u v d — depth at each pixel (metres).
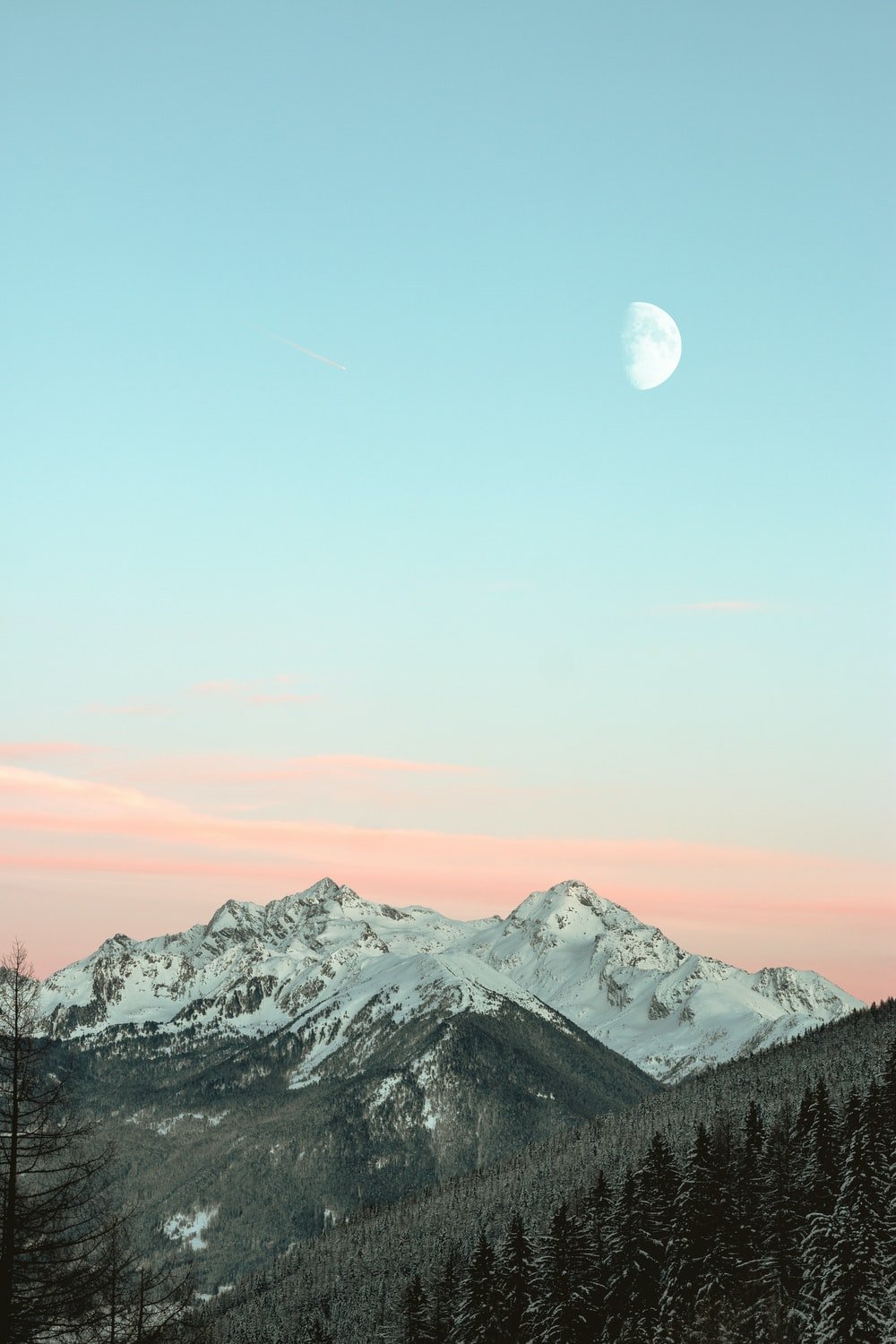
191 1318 46.44
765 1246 130.50
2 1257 34.81
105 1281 39.91
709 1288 128.25
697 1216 134.00
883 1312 112.62
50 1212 35.50
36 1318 35.62
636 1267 132.88
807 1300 121.31
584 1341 127.56
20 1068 35.03
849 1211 122.25
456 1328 135.38
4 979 35.44
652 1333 127.81
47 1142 35.34
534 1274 134.00
